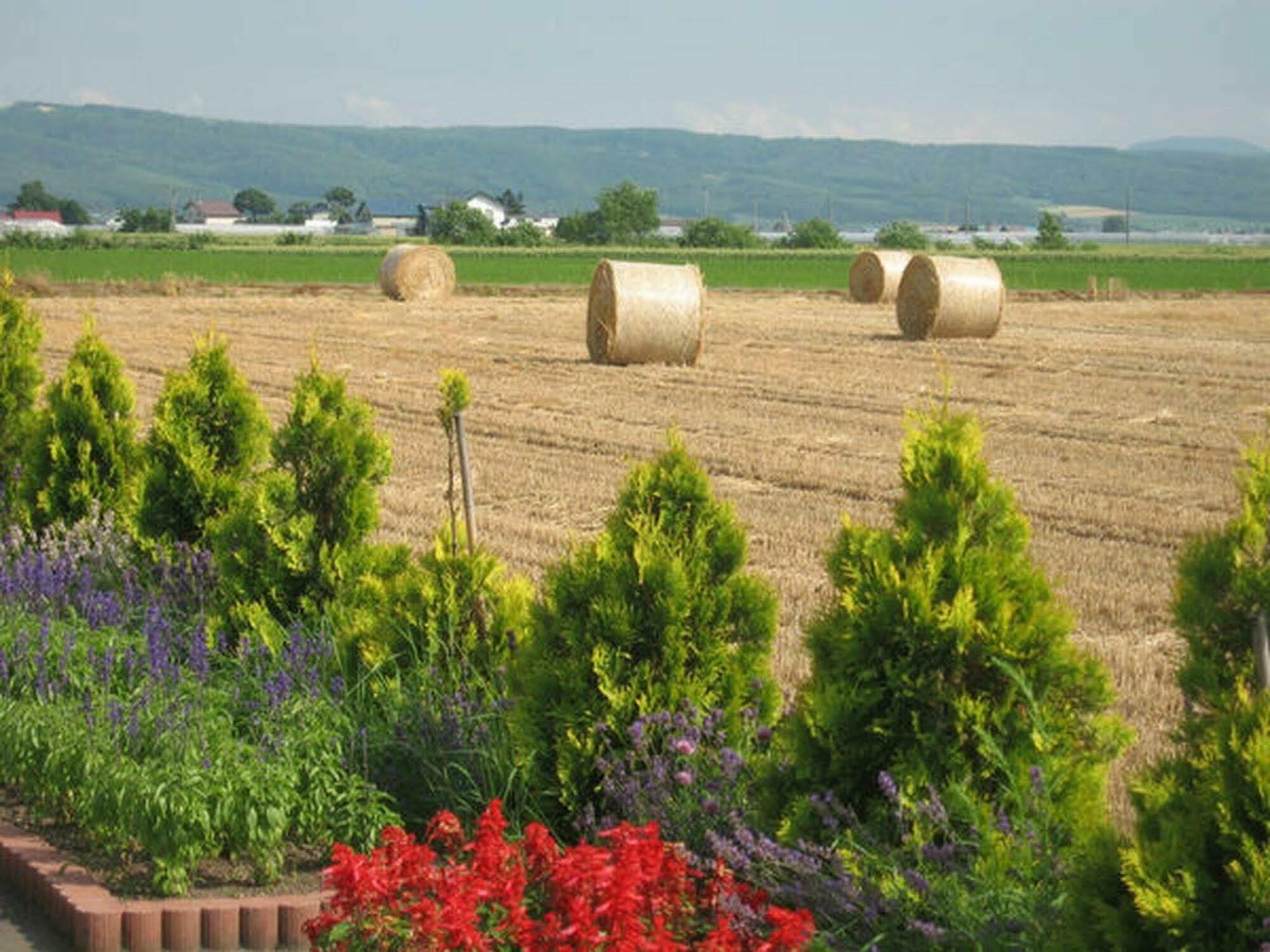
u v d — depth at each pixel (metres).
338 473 17.38
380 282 95.50
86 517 21.09
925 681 10.36
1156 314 83.00
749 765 11.92
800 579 25.02
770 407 45.94
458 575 15.52
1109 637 21.88
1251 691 9.66
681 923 9.85
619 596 12.66
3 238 165.88
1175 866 7.98
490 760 13.71
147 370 53.75
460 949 9.34
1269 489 9.95
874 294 91.69
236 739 14.41
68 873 13.02
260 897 12.53
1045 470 35.78
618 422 42.72
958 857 10.17
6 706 15.08
